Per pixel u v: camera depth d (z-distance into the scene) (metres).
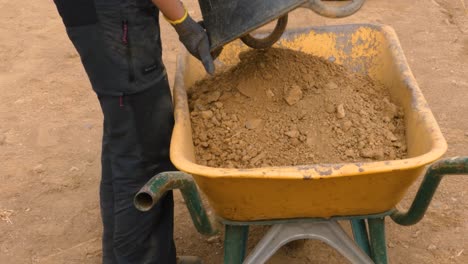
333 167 2.06
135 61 2.42
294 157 2.52
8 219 3.79
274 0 2.21
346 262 3.31
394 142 2.59
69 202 3.93
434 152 2.12
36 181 4.11
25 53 5.75
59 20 6.39
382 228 2.47
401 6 6.13
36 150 4.41
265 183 2.13
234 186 2.17
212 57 2.61
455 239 3.46
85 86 5.20
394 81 2.83
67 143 4.48
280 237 2.42
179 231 3.62
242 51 3.09
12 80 5.31
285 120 2.63
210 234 2.56
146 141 2.60
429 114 2.44
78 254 3.53
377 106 2.75
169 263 2.97
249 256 2.43
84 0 2.31
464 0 6.18
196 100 2.85
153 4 2.41
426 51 5.33
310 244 3.43
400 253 3.38
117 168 2.65
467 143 4.19
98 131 4.59
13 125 4.70
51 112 4.86
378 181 2.15
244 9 2.29
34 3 6.78
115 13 2.32
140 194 2.09
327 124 2.61
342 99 2.69
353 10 2.24
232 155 2.57
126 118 2.53
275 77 2.74
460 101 4.65
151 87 2.51
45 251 3.57
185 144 2.36
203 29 2.43
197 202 2.36
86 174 4.16
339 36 3.16
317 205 2.27
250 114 2.69
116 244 2.81
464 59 5.21
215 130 2.68
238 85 2.77
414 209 2.43
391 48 2.93
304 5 2.21
